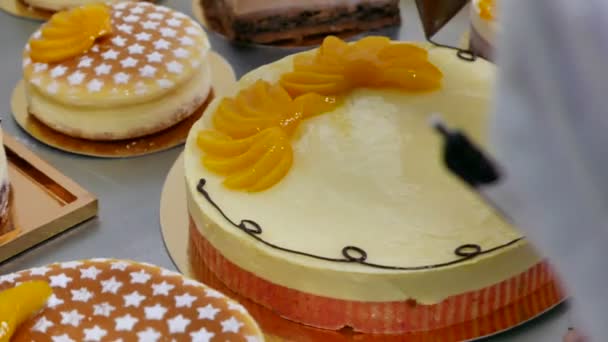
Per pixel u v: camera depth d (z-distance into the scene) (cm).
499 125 39
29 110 97
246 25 108
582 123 37
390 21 111
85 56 95
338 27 110
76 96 92
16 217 85
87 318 73
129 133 94
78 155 93
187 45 97
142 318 73
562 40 36
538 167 38
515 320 77
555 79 37
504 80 39
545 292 79
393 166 82
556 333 76
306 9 108
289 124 85
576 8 36
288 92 88
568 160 38
